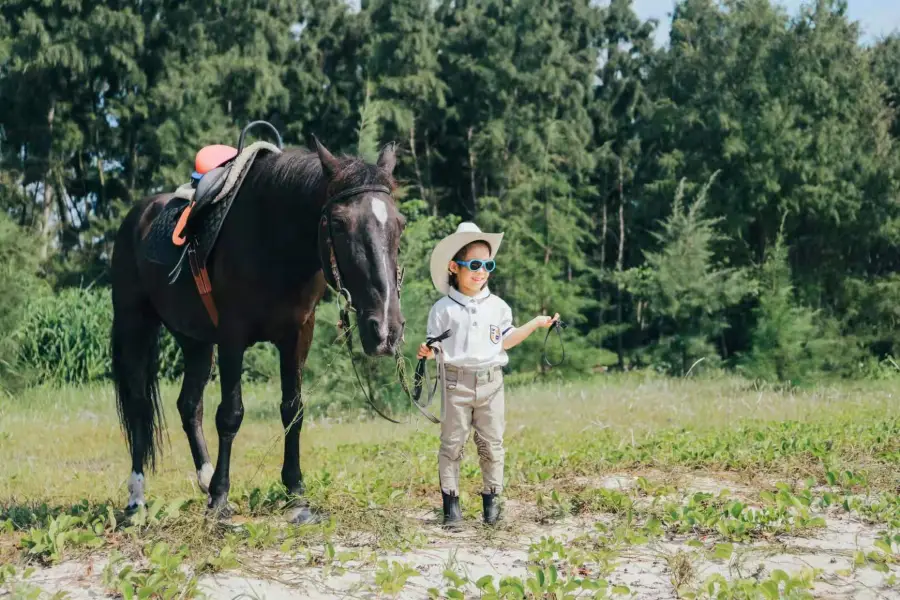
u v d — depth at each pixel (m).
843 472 6.91
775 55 26.20
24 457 9.89
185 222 5.47
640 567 4.67
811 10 26.08
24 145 33.75
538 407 14.08
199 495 6.79
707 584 4.11
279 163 5.13
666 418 12.06
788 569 4.65
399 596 4.17
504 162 30.42
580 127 30.56
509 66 29.89
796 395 15.98
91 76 32.34
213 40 31.67
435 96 31.25
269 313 5.24
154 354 6.55
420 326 14.90
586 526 5.56
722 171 27.25
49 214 32.59
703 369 21.16
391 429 11.88
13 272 16.38
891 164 25.88
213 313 5.45
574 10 33.91
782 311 18.72
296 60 34.22
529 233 23.81
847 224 26.08
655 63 33.53
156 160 32.25
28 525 5.61
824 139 25.62
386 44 31.30
